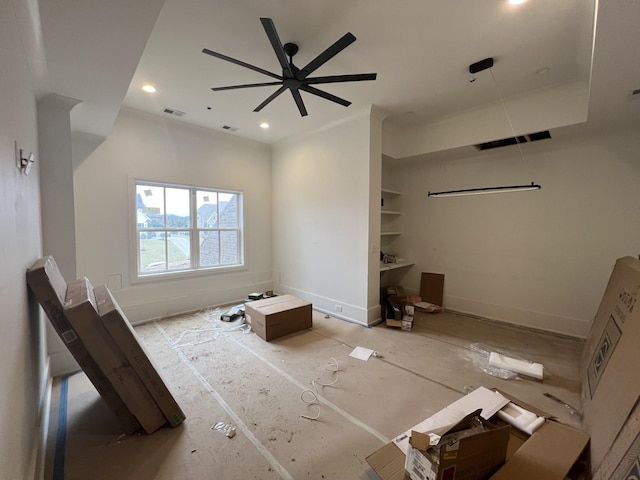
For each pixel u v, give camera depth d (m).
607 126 3.03
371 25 2.14
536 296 3.77
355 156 3.89
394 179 5.23
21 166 1.47
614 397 1.52
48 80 2.15
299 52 2.49
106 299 2.07
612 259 3.25
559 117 3.04
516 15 2.03
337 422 1.96
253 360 2.83
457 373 2.61
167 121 4.04
